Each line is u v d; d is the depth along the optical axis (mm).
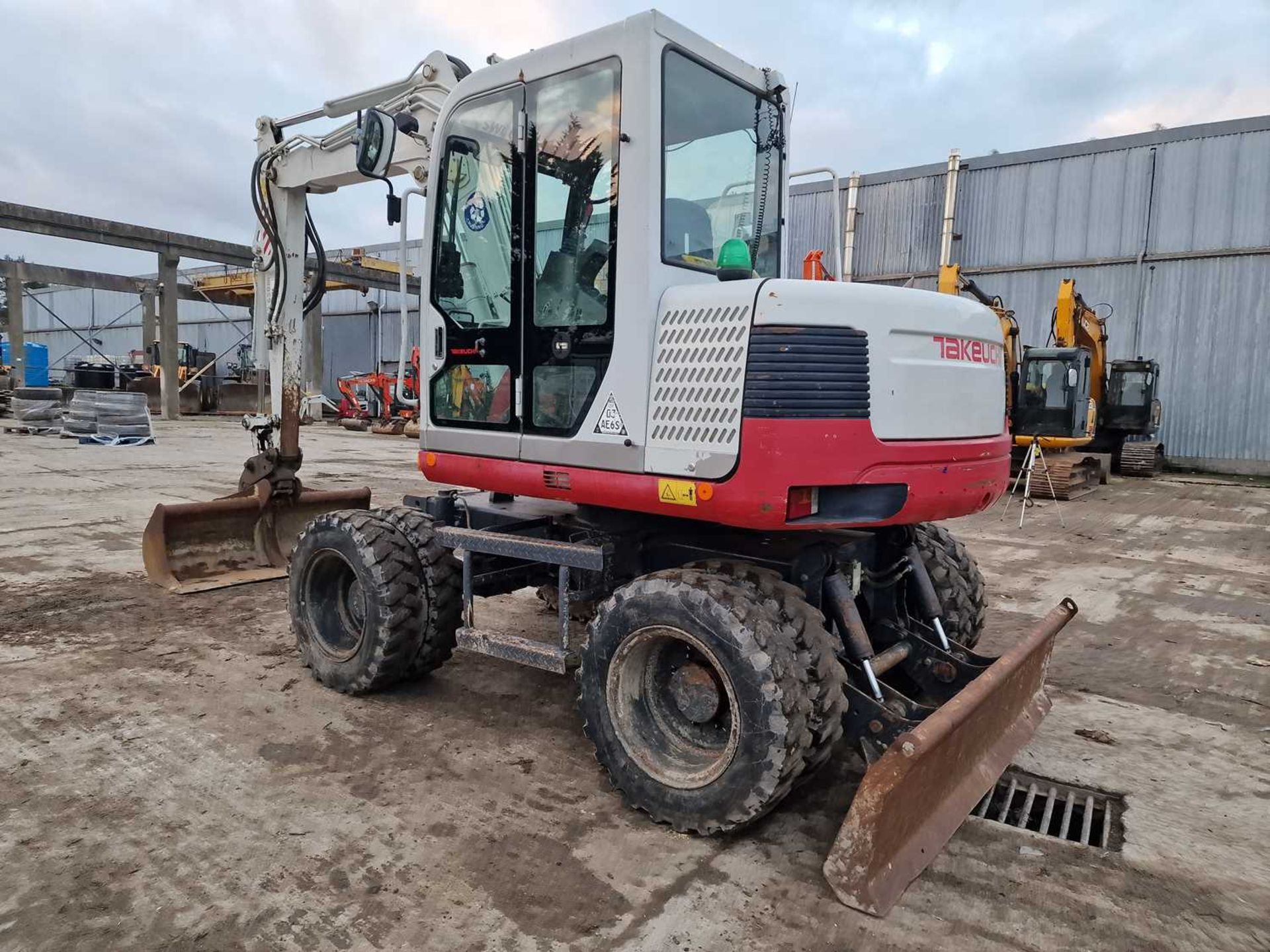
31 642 4711
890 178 21750
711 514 2846
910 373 2887
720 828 2762
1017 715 3373
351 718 3795
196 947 2244
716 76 3393
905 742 2404
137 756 3367
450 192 3777
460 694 4113
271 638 4848
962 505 3105
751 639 2676
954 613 3973
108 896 2453
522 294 3420
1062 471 12633
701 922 2400
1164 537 9391
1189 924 2477
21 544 7129
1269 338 17562
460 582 4031
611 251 3090
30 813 2910
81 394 16047
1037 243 19969
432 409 3898
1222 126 17703
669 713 3068
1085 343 15883
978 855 2828
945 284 13336
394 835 2828
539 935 2322
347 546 3959
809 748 2732
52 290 43438
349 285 26234
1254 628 5688
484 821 2936
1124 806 3219
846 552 3383
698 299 2887
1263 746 3787
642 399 3020
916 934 2381
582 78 3203
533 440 3408
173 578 5750
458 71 4707
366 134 3963
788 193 3965
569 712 3926
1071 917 2492
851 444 2742
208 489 10180
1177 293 18422
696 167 3281
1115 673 4750
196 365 28344
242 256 25047
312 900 2459
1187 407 18516
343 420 23781
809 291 2723
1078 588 6738
